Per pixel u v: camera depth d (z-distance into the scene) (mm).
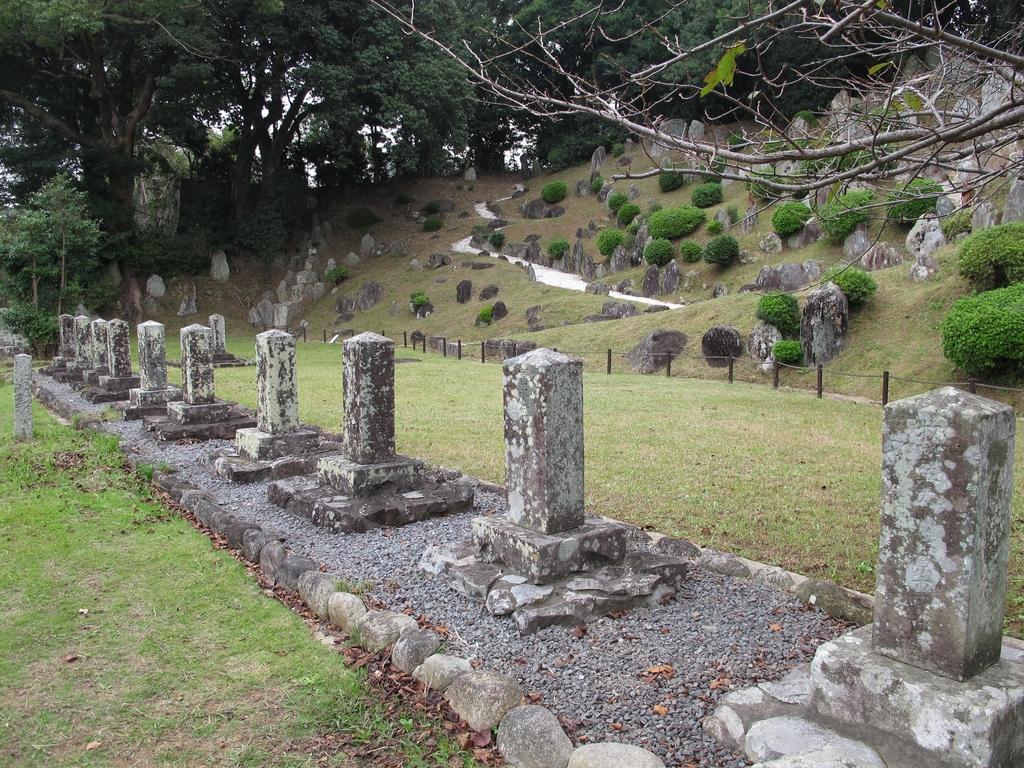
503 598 4383
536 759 3072
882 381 14234
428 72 28953
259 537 5543
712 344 17172
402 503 6367
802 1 2916
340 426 10750
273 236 34188
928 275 16312
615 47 28547
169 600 4754
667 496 7016
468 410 11984
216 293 33469
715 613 4473
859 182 3947
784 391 14680
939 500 2873
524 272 30172
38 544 5684
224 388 15094
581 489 4824
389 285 31797
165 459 8859
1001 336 12266
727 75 3172
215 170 36188
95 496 6988
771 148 3740
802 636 4160
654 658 3924
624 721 3367
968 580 2807
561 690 3619
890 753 2900
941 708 2754
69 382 16234
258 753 3236
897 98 3939
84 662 3982
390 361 6824
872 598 4531
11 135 29016
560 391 4680
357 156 39156
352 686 3723
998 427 2834
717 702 3504
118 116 29844
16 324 23297
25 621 4434
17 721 3463
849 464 8266
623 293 26312
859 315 16203
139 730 3402
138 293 31500
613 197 33812
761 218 26250
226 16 27484
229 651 4109
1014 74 3338
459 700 3449
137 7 24031
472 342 24312
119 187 30703
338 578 4906
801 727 3086
